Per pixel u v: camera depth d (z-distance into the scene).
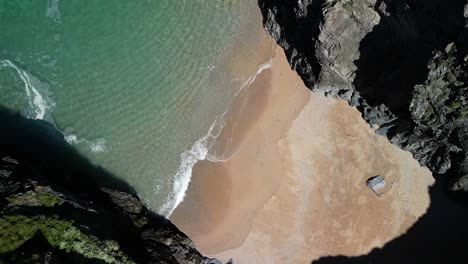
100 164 32.53
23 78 32.72
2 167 27.92
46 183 27.69
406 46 28.75
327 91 33.22
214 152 33.19
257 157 33.28
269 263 32.78
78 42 33.28
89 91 33.03
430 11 26.84
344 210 33.47
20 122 32.31
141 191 32.69
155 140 33.09
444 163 29.86
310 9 29.73
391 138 32.88
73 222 25.75
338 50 29.92
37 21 33.19
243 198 33.00
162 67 33.47
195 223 32.66
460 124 26.94
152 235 29.91
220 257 32.50
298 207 33.28
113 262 25.47
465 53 24.98
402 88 29.27
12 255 23.31
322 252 33.16
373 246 33.47
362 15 28.55
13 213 24.81
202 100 33.47
